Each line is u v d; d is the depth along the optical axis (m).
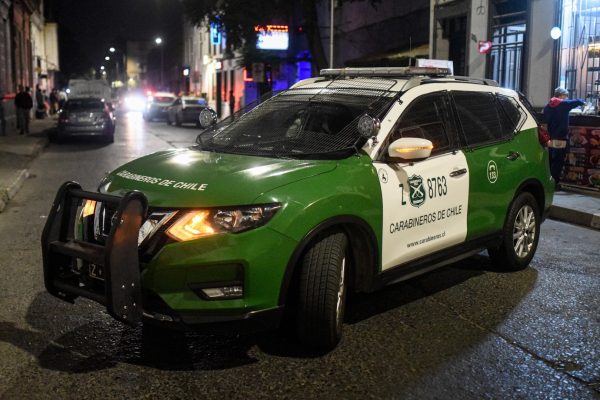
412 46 22.78
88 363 4.26
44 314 5.16
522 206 6.38
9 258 6.89
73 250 4.14
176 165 4.71
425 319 5.12
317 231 4.21
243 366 4.22
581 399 3.84
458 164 5.48
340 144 4.89
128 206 3.91
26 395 3.81
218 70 49.19
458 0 17.44
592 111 12.16
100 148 20.33
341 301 4.52
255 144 5.24
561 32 13.18
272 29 28.50
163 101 39.59
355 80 5.77
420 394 3.87
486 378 4.09
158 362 4.29
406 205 4.91
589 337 4.79
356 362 4.30
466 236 5.62
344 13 29.52
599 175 10.83
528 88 14.21
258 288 4.02
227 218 4.01
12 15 31.73
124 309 3.91
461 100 5.83
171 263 3.92
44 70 54.03
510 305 5.47
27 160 15.69
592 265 6.80
